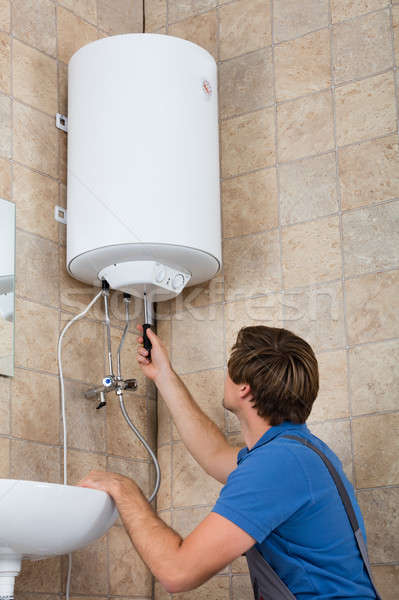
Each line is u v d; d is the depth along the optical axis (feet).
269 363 5.37
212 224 7.63
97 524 5.41
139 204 7.22
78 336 7.82
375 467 7.19
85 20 8.89
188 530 7.95
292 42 8.73
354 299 7.70
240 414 5.59
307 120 8.43
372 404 7.35
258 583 5.11
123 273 7.41
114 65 7.61
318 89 8.45
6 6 7.85
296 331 7.92
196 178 7.57
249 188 8.63
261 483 4.76
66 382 7.55
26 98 7.86
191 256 7.48
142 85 7.53
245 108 8.87
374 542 7.02
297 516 4.85
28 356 7.23
